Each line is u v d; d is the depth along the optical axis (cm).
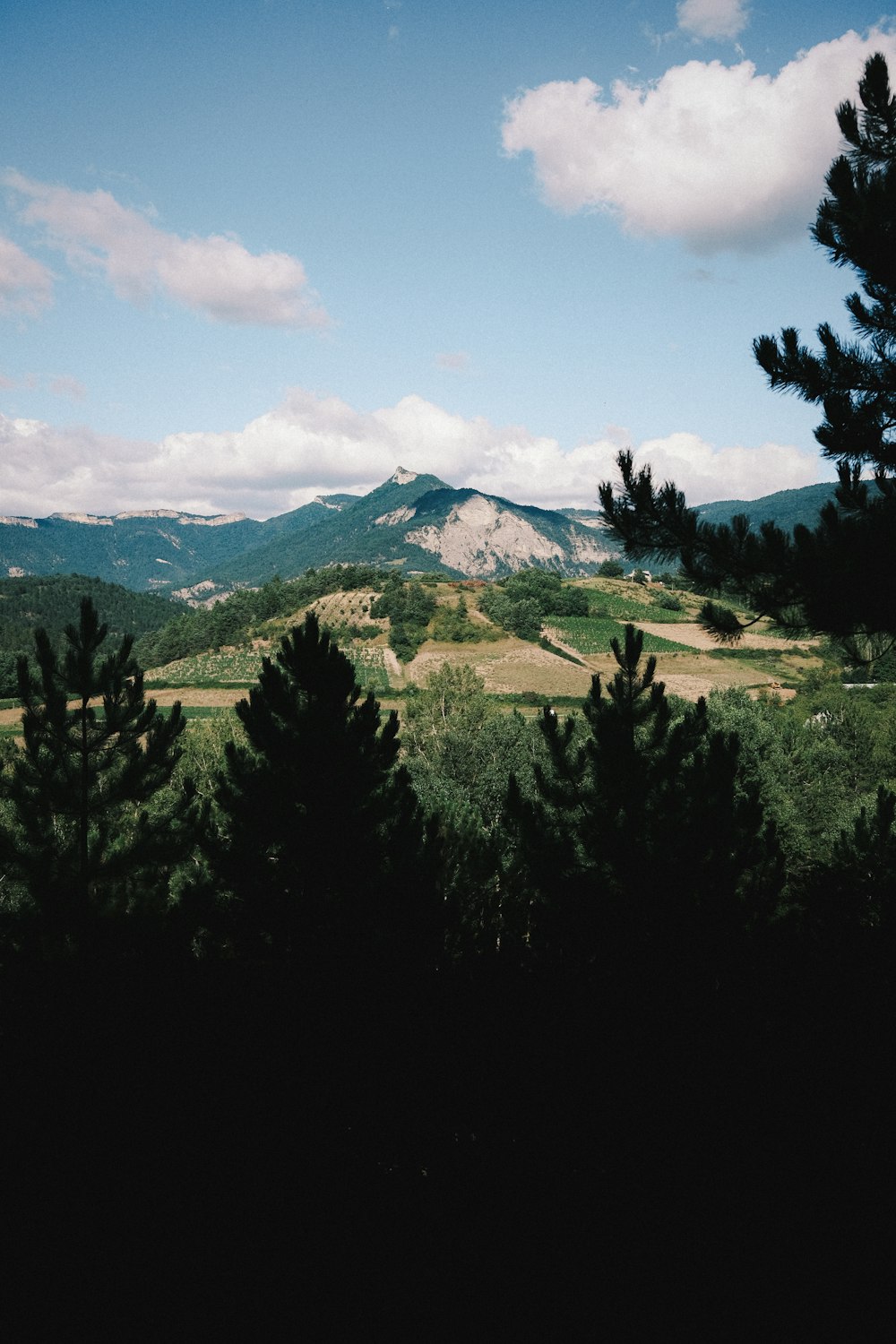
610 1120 589
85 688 1158
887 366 701
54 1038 749
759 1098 595
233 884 973
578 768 982
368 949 806
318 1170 598
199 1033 760
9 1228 548
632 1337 458
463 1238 532
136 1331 468
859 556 612
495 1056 652
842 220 706
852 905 897
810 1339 442
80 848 1182
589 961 766
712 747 884
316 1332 474
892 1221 498
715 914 782
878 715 5072
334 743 948
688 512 709
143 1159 604
